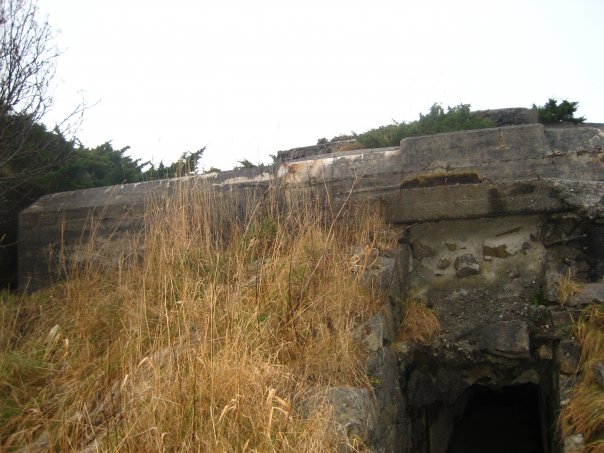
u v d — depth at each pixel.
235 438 2.73
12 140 6.16
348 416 3.28
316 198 5.22
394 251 4.91
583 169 4.91
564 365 4.16
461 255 5.04
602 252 4.66
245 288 4.15
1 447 3.04
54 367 3.88
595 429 3.48
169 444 2.69
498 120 8.68
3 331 4.37
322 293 4.16
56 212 6.82
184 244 4.69
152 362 3.03
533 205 4.71
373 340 4.06
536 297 4.70
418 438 5.10
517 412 9.16
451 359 4.72
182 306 3.54
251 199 5.79
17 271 7.01
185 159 5.98
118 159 8.34
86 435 2.94
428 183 5.19
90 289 4.91
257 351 3.35
